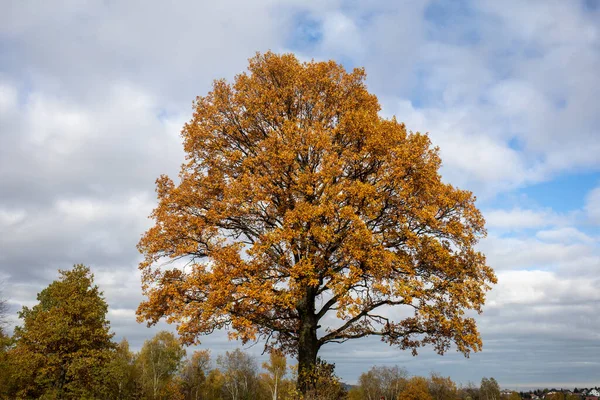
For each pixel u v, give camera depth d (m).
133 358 64.56
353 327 17.94
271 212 17.00
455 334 15.92
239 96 18.34
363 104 19.45
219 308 14.62
